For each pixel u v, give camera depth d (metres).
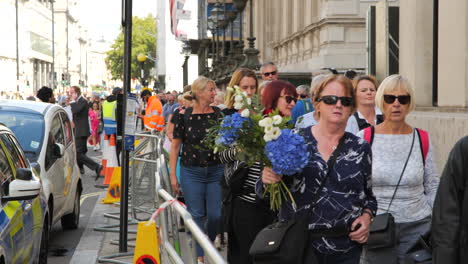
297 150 4.12
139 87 86.69
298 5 26.77
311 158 4.33
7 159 7.09
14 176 7.11
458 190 4.10
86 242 10.36
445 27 10.44
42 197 7.96
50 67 148.25
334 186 4.32
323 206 4.32
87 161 18.67
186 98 12.23
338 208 4.32
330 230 4.32
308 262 4.25
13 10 109.81
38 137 10.05
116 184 14.05
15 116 10.45
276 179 4.28
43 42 135.00
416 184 5.51
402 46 12.55
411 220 5.49
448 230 4.09
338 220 4.32
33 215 7.23
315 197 4.32
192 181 7.89
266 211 6.04
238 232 6.05
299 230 4.26
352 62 20.92
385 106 5.51
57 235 11.09
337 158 4.34
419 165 5.51
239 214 6.04
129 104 9.37
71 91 19.06
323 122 4.41
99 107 27.94
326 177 4.32
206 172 7.88
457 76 10.09
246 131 4.44
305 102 9.21
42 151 9.80
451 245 4.09
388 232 5.20
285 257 4.22
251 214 6.02
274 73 9.26
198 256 4.80
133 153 11.60
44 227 8.13
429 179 5.58
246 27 42.56
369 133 5.59
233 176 5.98
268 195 4.54
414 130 5.59
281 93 6.34
